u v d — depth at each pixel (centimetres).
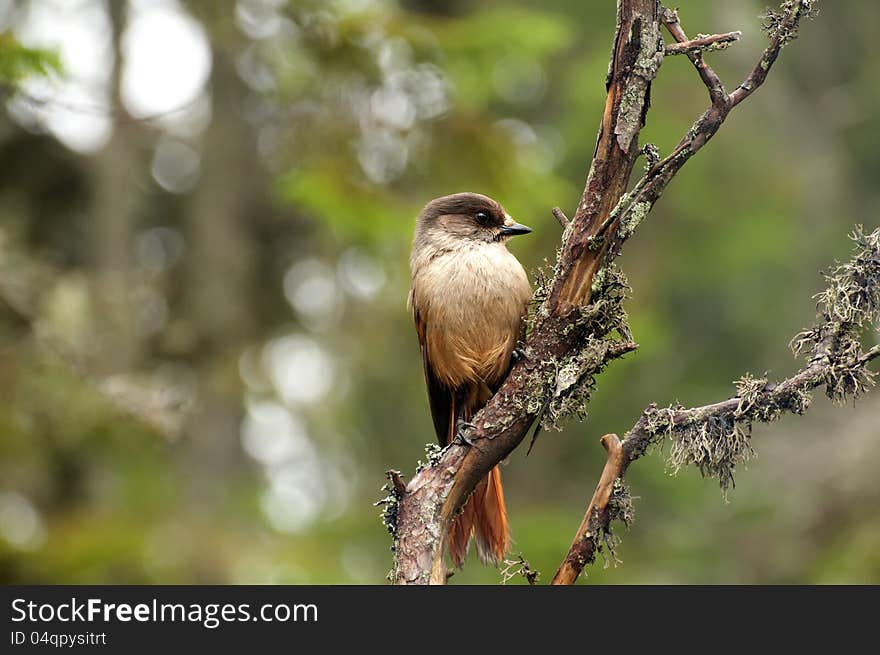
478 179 1216
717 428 555
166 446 1312
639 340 1652
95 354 1095
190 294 1631
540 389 582
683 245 1878
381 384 1852
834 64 1983
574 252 572
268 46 1160
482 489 678
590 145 1811
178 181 1780
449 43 1132
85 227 1571
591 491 1819
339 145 1180
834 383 547
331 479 1945
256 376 1596
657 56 554
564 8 1875
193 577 1359
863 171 1950
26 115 1423
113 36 1536
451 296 778
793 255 1844
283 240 1733
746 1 1884
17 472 1350
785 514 1602
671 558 1627
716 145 1866
